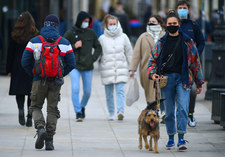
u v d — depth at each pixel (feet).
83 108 85.81
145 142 62.28
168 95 62.44
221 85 108.99
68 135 71.67
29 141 66.90
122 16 149.79
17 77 75.92
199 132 75.15
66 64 62.34
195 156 59.77
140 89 128.06
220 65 109.19
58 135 71.51
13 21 150.41
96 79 148.97
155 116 59.93
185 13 76.69
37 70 59.21
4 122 81.25
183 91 62.03
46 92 61.00
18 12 142.82
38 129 59.62
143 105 102.17
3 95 112.78
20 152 60.13
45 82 59.47
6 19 150.20
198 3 285.02
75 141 67.67
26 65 61.05
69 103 103.30
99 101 107.04
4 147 62.95
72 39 83.71
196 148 64.34
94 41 84.69
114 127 78.48
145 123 60.70
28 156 57.98
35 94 60.90
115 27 85.05
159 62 62.85
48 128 61.31
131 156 59.21
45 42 59.93
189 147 64.90
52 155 58.75
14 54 76.74
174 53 62.18
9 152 60.08
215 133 74.38
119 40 85.46
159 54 62.90
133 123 82.23
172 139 63.52
